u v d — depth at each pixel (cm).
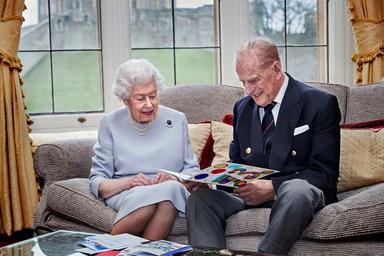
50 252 188
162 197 229
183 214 240
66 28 379
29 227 347
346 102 300
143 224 229
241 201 241
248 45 235
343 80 399
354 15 371
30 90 376
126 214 228
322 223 211
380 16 369
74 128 378
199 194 227
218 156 287
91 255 183
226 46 389
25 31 373
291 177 228
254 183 230
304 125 233
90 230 248
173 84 390
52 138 352
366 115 292
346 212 210
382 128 275
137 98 254
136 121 262
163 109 270
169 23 388
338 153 231
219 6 391
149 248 184
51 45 377
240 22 388
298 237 207
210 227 220
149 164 258
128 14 378
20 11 343
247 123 249
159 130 264
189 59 392
